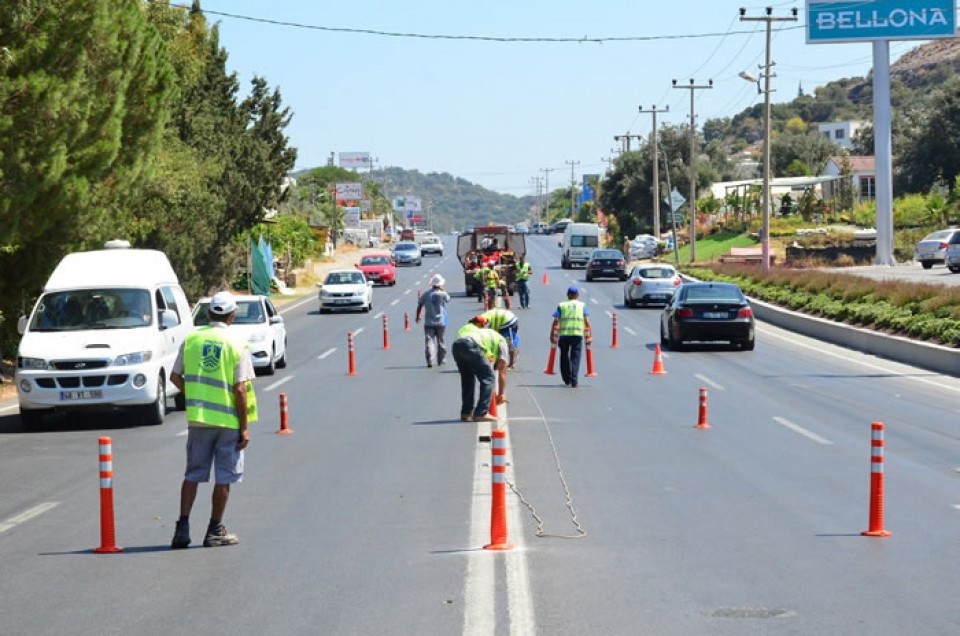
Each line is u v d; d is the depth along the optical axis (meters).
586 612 11.20
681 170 162.12
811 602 11.51
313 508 16.84
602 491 17.72
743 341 43.94
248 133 69.50
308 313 70.31
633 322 58.97
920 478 18.69
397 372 38.25
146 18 41.06
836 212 141.12
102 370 26.67
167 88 40.31
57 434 26.22
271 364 38.00
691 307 43.84
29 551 14.59
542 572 12.78
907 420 25.91
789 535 14.62
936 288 47.28
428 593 11.99
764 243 82.81
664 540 14.35
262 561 13.64
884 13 96.44
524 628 10.69
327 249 139.25
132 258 30.19
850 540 14.32
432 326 39.34
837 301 54.75
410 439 23.59
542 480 18.69
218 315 14.54
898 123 193.38
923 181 146.25
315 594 12.07
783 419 26.12
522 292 68.38
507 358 27.02
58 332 27.67
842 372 36.91
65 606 11.88
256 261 73.88
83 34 33.44
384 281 93.31
